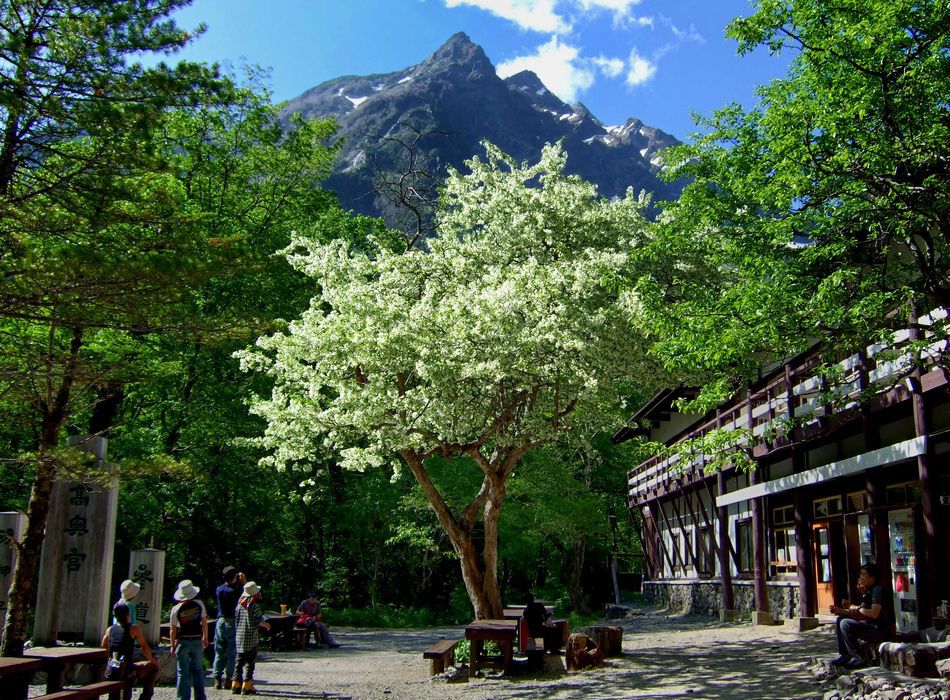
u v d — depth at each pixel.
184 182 24.45
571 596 33.78
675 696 10.23
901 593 13.66
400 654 18.52
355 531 32.53
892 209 9.23
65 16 7.52
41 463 8.48
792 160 9.59
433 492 15.79
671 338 10.82
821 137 9.62
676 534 31.05
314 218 29.84
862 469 13.56
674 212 12.36
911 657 8.84
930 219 9.08
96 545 12.71
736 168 11.44
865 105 9.02
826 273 11.04
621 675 12.49
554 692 11.30
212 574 27.47
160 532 24.14
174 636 9.95
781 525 21.00
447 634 25.55
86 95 7.66
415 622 31.16
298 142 27.61
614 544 41.12
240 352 16.44
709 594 25.00
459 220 19.16
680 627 21.39
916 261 10.06
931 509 11.66
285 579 34.50
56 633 12.45
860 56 9.05
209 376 25.58
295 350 16.00
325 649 20.11
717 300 10.97
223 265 8.20
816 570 18.62
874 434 13.57
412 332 14.35
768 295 9.80
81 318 7.63
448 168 19.52
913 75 8.84
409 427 14.70
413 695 11.44
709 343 10.08
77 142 8.12
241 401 25.03
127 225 8.20
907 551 13.45
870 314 9.25
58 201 7.77
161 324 8.28
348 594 34.38
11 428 18.14
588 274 15.41
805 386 16.27
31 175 7.65
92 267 7.07
